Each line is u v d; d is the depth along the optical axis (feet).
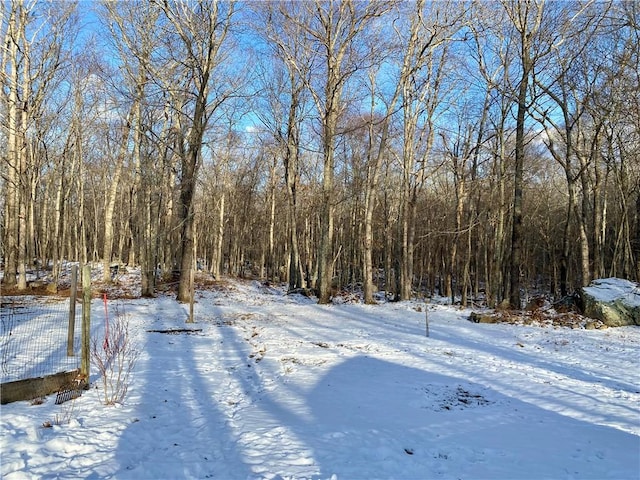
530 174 105.29
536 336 46.32
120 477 14.62
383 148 75.15
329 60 73.05
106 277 88.17
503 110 78.74
